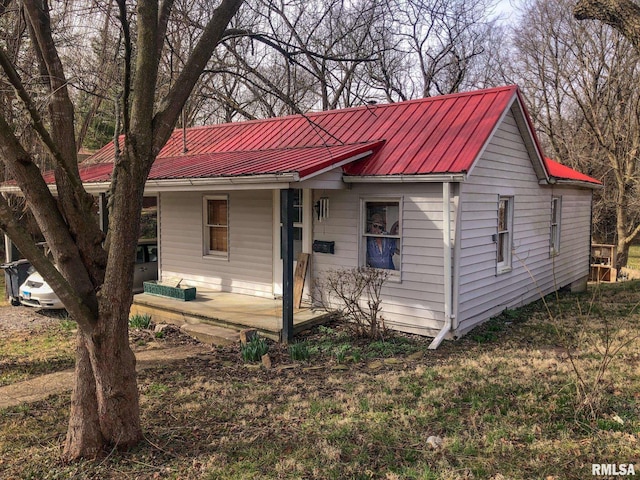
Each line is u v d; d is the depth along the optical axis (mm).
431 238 8234
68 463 4141
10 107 7648
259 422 4984
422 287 8398
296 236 9953
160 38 4246
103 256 4098
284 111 22562
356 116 10609
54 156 3729
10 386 6184
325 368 6762
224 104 20312
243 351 7133
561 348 7625
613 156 19078
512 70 25422
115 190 3965
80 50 8000
